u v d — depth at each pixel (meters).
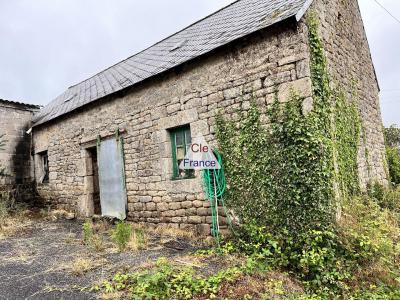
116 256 4.73
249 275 3.94
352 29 7.38
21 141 10.89
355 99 6.84
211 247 5.19
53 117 9.46
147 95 6.80
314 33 4.95
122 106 7.41
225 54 5.45
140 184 7.01
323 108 4.89
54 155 9.88
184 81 6.07
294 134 4.62
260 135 4.96
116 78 8.69
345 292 3.96
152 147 6.71
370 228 4.77
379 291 3.94
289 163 4.64
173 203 6.32
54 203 9.92
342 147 5.66
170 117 6.32
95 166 8.93
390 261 4.33
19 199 10.40
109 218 7.77
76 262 4.39
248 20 5.71
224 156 5.43
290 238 4.54
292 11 4.61
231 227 5.28
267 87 4.93
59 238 6.17
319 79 4.92
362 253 4.29
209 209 5.71
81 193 8.80
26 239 6.16
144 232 6.17
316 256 4.21
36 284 3.78
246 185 5.13
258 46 5.04
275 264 4.47
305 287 4.07
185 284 3.53
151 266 4.09
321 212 4.42
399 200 6.45
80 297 3.37
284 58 4.76
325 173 4.49
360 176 6.46
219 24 6.99
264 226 4.87
